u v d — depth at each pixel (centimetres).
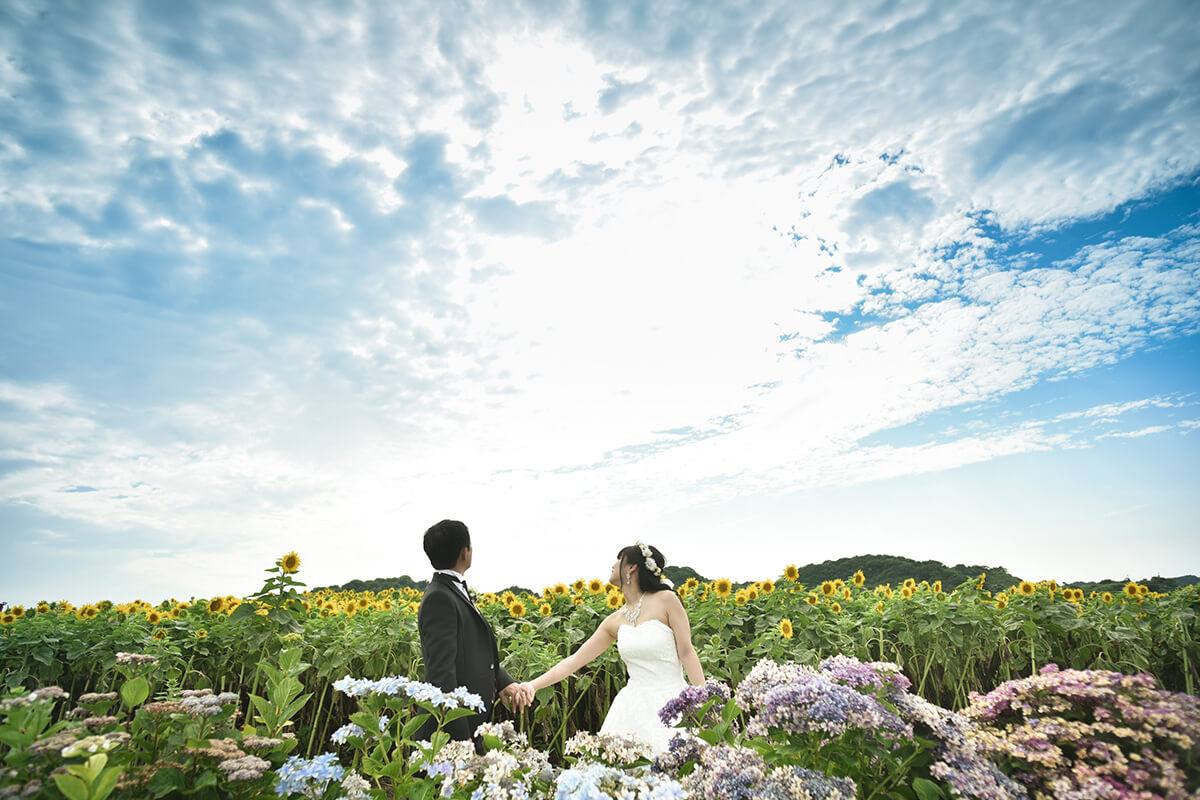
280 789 184
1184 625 637
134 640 612
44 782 162
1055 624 632
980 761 174
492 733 216
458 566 367
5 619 688
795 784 168
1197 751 156
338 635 617
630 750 212
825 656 607
